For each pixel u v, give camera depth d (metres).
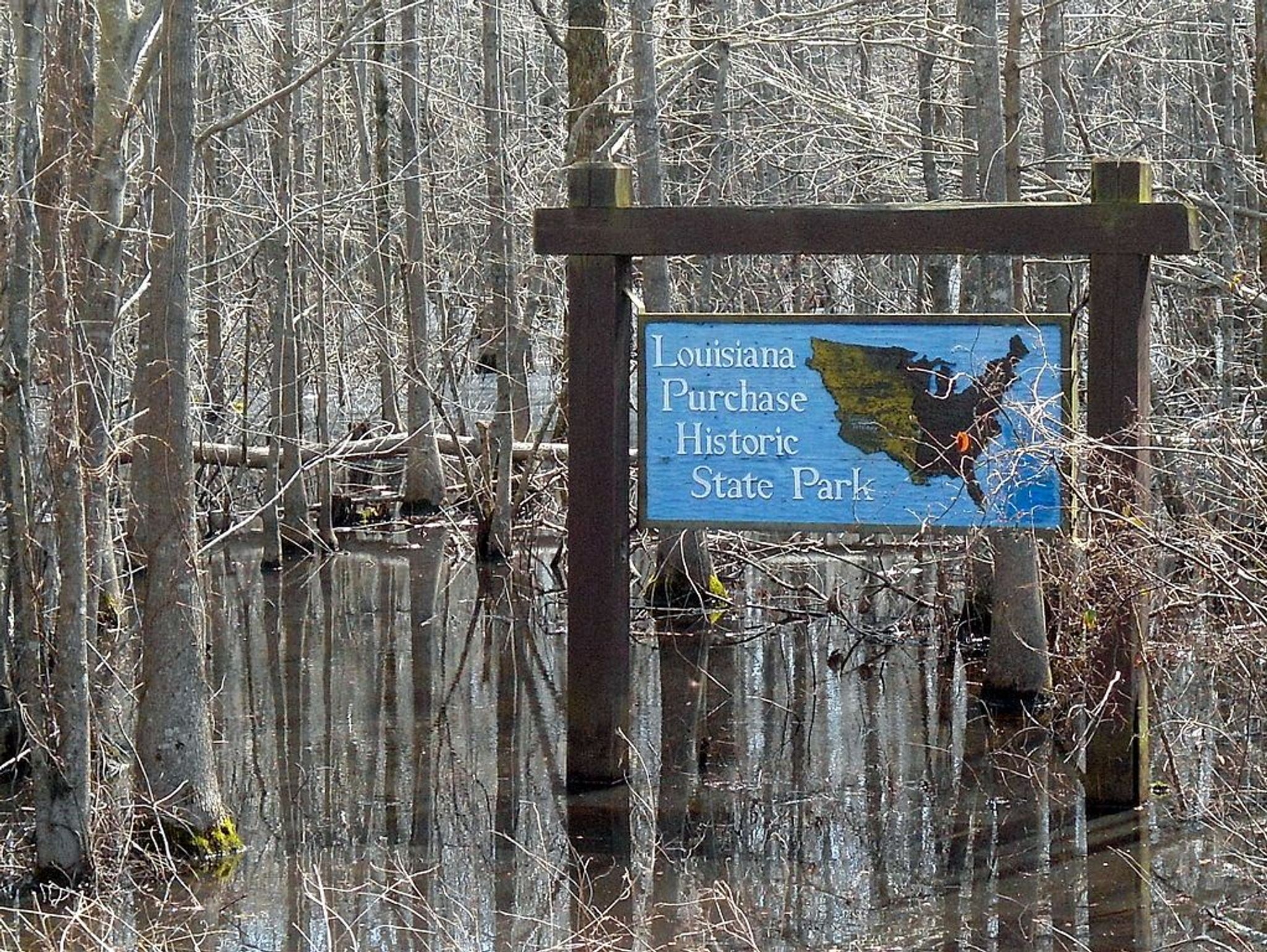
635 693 12.76
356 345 26.05
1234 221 16.70
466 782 10.17
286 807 9.65
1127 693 8.82
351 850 8.81
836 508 9.18
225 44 19.38
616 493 9.58
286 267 19.84
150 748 8.55
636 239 9.20
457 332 24.08
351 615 16.34
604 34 15.38
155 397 8.35
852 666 13.63
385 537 21.61
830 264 20.61
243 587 18.08
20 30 8.27
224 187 22.83
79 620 7.92
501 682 13.29
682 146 20.70
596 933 7.50
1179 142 18.20
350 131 26.23
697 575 15.88
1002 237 8.67
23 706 8.03
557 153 23.55
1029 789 9.74
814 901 7.89
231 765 10.69
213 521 21.36
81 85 8.34
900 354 9.02
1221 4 16.58
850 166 19.55
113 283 8.63
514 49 26.81
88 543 8.53
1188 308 16.48
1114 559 7.90
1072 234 8.60
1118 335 8.58
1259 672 7.64
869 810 9.46
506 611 16.59
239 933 7.52
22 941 7.36
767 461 9.28
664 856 8.66
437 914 7.78
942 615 14.48
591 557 9.66
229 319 21.50
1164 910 7.59
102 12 8.70
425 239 22.52
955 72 18.06
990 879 8.14
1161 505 9.14
